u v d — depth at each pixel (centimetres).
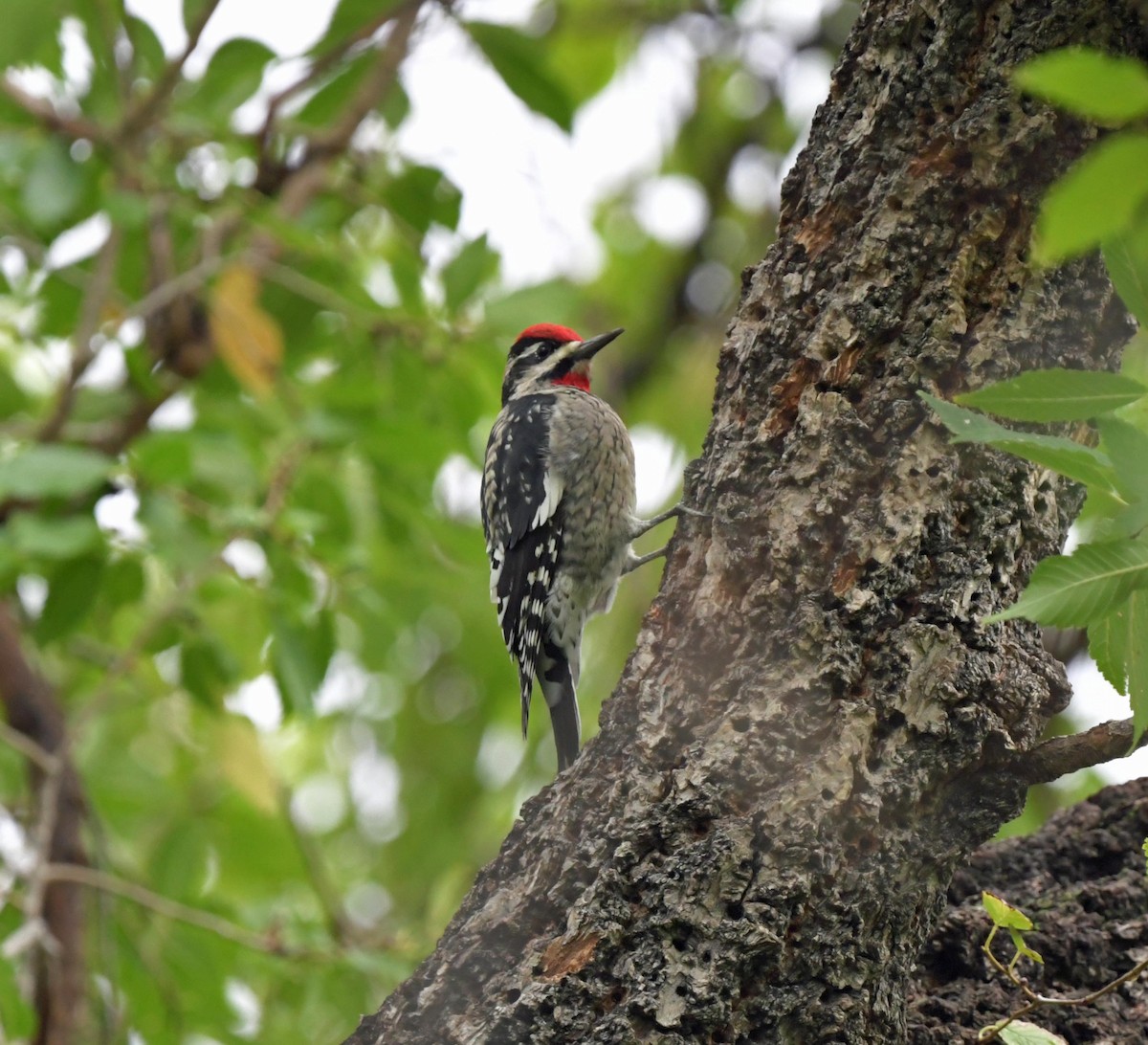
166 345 1060
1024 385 432
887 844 538
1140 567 427
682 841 537
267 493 988
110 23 977
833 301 602
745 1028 518
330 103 1082
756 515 596
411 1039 551
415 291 1042
